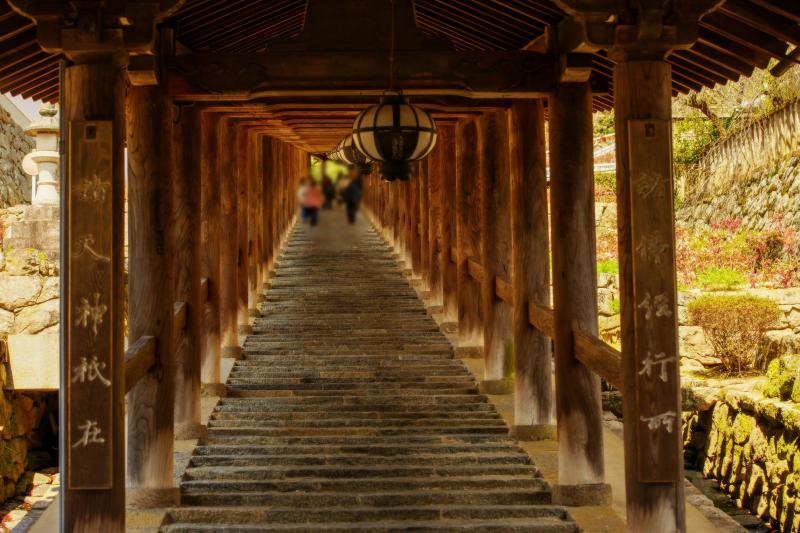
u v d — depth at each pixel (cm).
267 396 941
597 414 645
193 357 789
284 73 654
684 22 482
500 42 780
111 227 468
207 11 700
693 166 2147
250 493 659
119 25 476
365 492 671
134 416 642
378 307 1309
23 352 1148
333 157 1230
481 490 669
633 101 482
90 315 466
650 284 475
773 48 564
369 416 860
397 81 652
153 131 645
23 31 568
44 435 1301
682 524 480
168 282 648
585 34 485
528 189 771
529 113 762
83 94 475
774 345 1283
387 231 1917
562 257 646
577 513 618
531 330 785
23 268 1183
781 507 979
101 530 470
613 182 2130
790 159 1695
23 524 921
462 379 978
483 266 938
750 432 1093
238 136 1092
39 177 1470
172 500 640
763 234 1641
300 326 1206
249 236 1284
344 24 657
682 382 1258
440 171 1235
